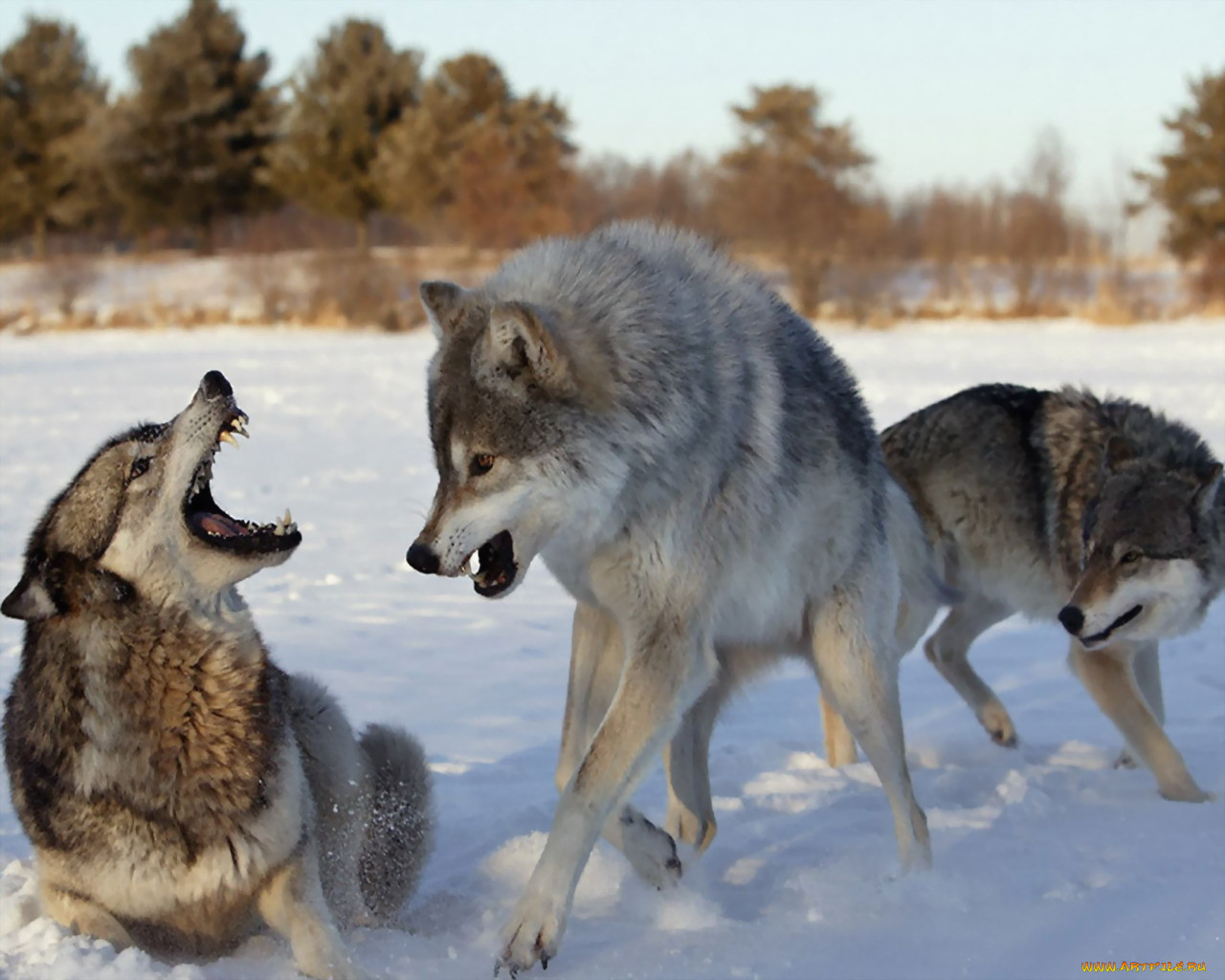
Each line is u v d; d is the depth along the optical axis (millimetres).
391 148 50375
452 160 46562
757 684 4773
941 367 21891
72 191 54125
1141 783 5320
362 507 11531
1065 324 32062
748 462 4121
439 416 3971
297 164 52250
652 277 4160
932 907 3822
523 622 8148
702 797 4535
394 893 4090
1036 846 4441
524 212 40656
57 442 14898
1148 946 3506
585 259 4152
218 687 3473
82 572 3430
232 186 53781
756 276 4637
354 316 35000
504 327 3818
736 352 4199
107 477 3461
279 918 3547
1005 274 37844
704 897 3975
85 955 3252
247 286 39531
